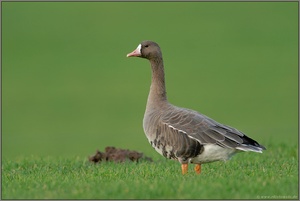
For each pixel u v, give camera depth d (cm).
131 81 5647
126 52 6359
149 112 1562
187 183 1277
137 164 1717
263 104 4884
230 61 6062
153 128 1506
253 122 4338
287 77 5619
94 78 5778
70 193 1262
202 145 1432
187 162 1470
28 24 7206
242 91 5247
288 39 6600
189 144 1439
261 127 4125
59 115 4819
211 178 1340
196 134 1434
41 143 3872
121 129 4284
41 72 5975
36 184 1369
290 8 7400
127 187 1266
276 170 1474
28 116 4816
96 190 1261
